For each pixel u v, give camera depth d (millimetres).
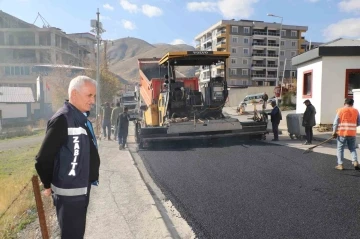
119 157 9430
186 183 6410
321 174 6750
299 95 16734
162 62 11953
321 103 14281
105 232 4113
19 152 16344
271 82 85000
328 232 4027
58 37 63406
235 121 11023
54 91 43188
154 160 8844
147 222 4406
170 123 10633
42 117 43062
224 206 5035
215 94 11391
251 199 5301
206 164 8031
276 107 11914
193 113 11438
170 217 4699
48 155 2486
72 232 2641
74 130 2607
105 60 44750
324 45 14883
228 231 4145
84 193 2641
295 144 11000
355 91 12672
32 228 4734
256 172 7055
